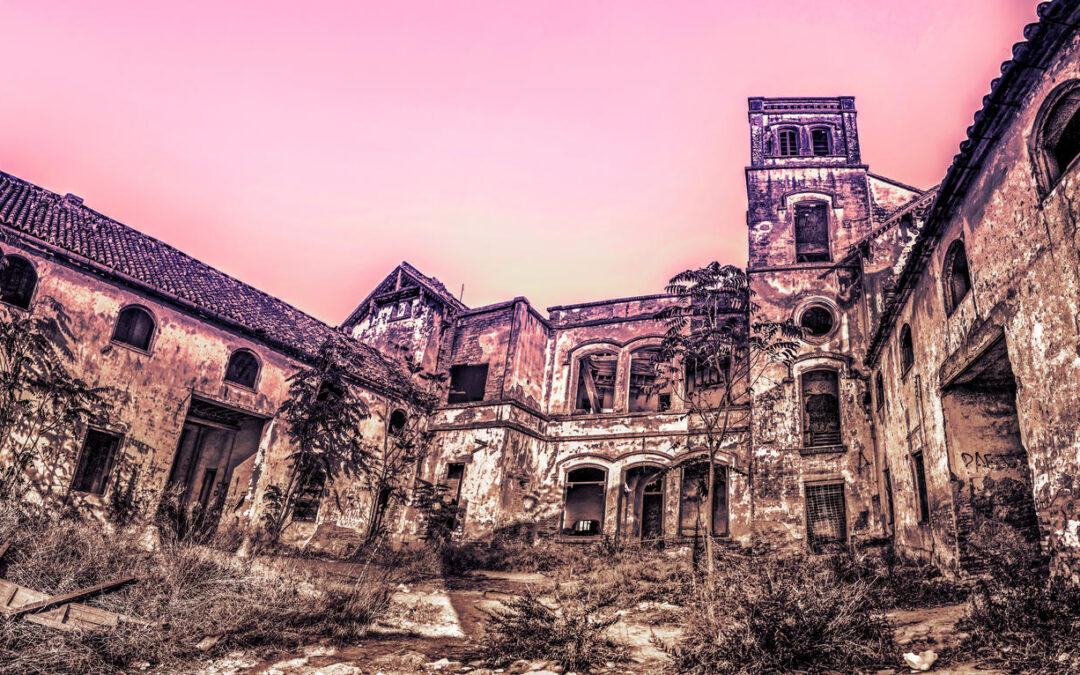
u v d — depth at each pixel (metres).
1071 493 6.14
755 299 20.03
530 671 6.25
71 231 15.98
